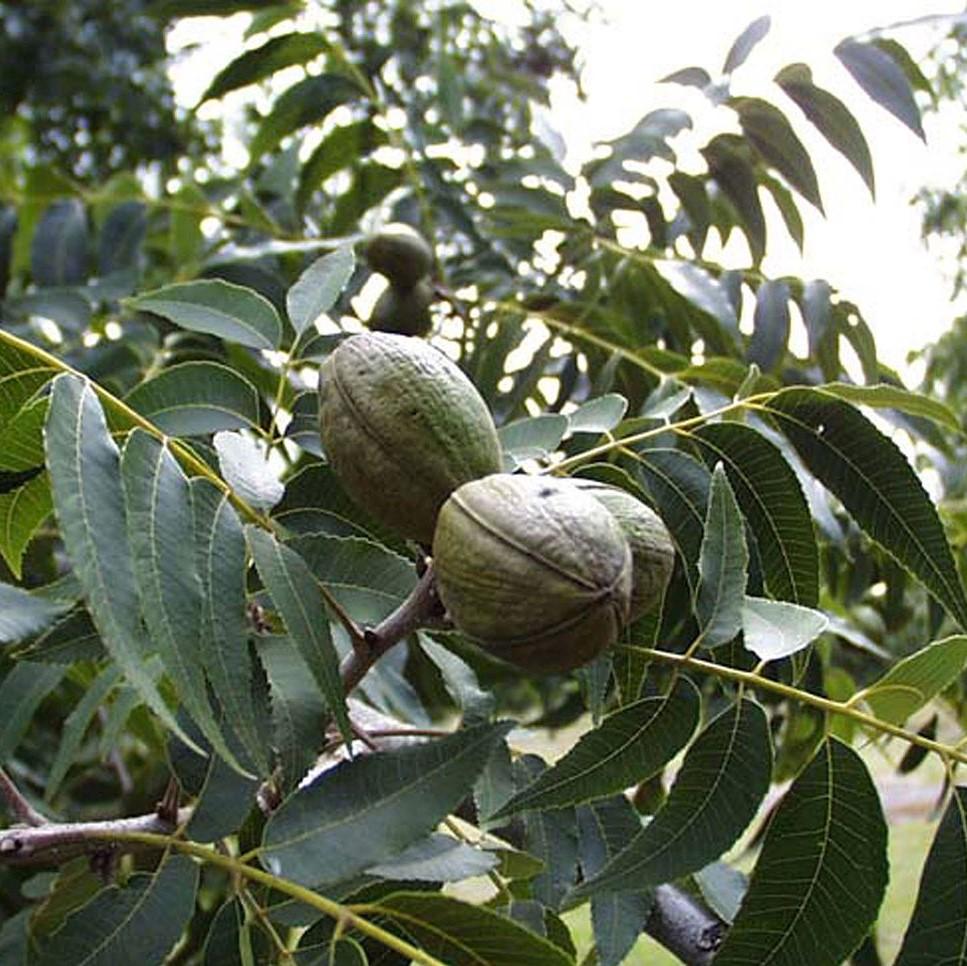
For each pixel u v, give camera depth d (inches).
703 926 74.2
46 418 47.3
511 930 47.2
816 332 107.3
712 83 113.5
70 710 129.0
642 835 52.9
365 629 56.3
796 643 54.0
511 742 80.0
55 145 264.4
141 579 46.3
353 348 56.8
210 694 57.2
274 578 52.0
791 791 52.9
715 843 52.7
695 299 106.8
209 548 50.8
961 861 51.7
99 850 60.7
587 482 57.6
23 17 248.5
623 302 120.1
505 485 52.2
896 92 104.3
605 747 54.2
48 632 66.2
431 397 55.1
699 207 118.9
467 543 51.4
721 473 56.5
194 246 136.3
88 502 46.0
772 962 51.5
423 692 122.6
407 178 127.6
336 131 125.0
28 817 64.1
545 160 124.4
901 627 118.6
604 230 121.4
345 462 56.2
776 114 110.6
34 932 77.6
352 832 50.1
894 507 65.8
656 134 115.3
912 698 53.8
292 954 50.3
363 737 62.3
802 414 67.6
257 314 73.1
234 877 50.7
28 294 121.7
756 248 117.2
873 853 51.7
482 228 129.0
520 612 50.3
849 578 113.2
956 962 50.9
